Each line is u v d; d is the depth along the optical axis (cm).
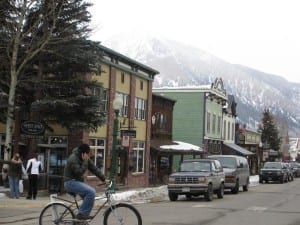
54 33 2364
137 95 3609
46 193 2338
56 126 2809
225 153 6128
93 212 1677
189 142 5338
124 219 1121
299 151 13812
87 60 2400
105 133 3109
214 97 5650
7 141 2306
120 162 3341
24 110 2522
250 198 2659
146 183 3744
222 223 1521
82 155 1109
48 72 2453
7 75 2438
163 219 1584
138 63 3497
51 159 2834
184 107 5381
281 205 2245
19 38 2272
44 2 2306
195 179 2381
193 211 1875
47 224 1271
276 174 4688
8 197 2088
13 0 2288
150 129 3831
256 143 7962
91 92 2800
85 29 2412
